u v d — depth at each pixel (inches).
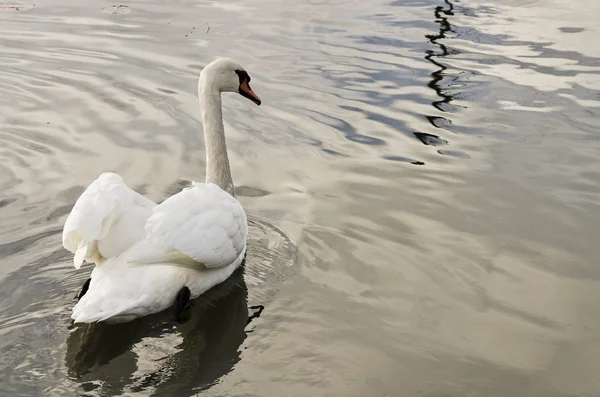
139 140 372.2
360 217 299.1
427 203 310.2
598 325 234.8
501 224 293.9
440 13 580.7
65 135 377.4
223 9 597.0
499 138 369.7
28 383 198.2
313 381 205.9
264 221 296.4
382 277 258.7
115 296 214.5
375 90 430.3
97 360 210.7
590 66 459.2
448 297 248.2
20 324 224.2
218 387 201.5
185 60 478.3
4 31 541.3
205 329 229.3
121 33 534.3
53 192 317.4
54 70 466.3
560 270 264.2
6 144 365.7
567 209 304.7
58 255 265.3
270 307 241.4
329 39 517.7
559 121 387.5
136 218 229.6
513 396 203.5
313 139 372.8
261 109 409.4
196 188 243.9
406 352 220.2
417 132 378.0
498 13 580.4
